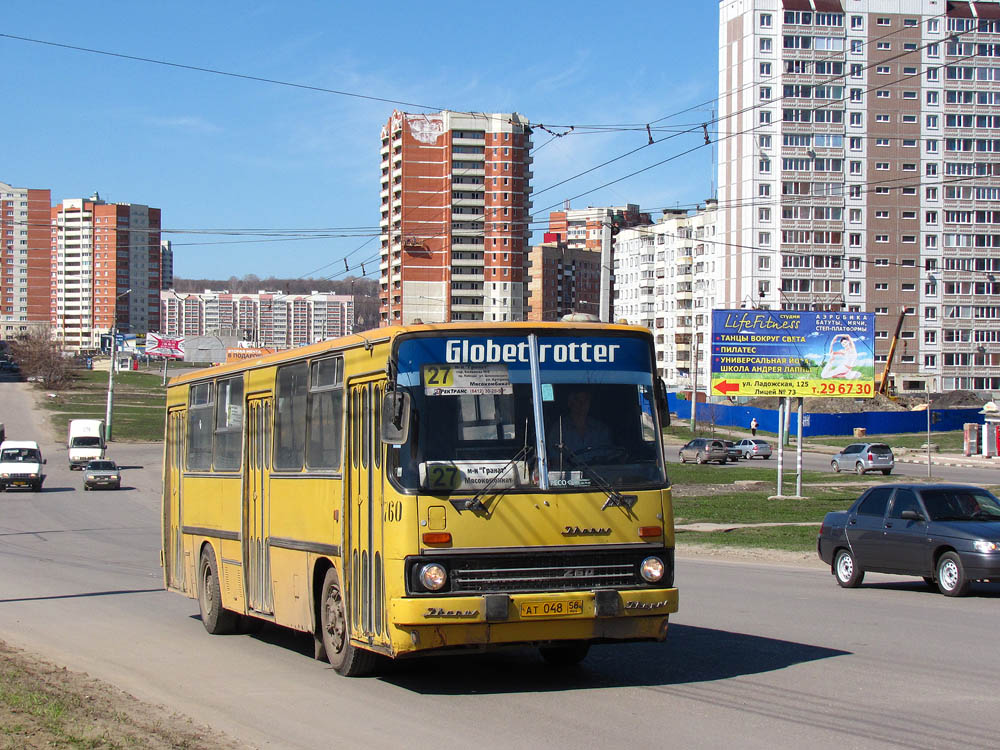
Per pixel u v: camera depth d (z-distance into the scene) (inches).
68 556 1056.8
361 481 391.2
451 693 383.9
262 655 486.6
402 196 2787.9
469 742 309.0
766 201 4293.8
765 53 4252.0
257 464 504.4
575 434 374.0
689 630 520.7
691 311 5369.1
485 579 355.9
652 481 378.0
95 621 606.9
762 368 1643.7
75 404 4626.0
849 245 4367.6
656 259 5674.2
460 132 2819.9
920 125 4362.7
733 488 1956.2
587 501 367.2
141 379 5856.3
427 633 349.4
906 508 693.3
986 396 4493.1
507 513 359.9
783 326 1646.2
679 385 5364.2
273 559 480.1
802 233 4320.9
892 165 4362.7
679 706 349.7
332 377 425.1
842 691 369.7
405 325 372.8
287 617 463.5
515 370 374.3
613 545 367.2
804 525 1269.7
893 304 4424.2
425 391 365.7
